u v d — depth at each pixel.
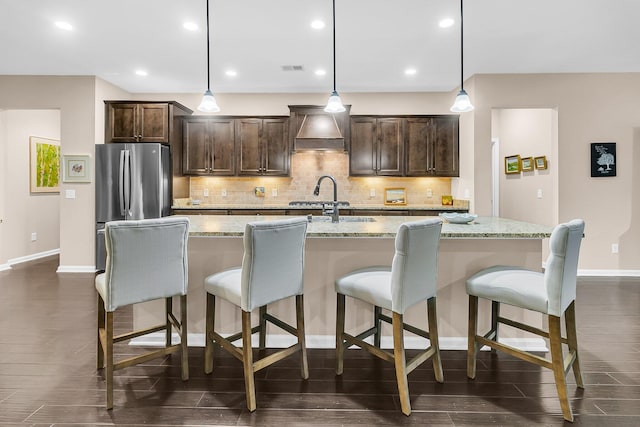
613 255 4.71
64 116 4.83
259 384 2.12
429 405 1.91
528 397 1.99
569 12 3.17
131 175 4.67
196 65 4.46
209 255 2.58
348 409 1.88
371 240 2.53
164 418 1.80
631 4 3.03
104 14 3.21
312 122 5.26
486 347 2.54
